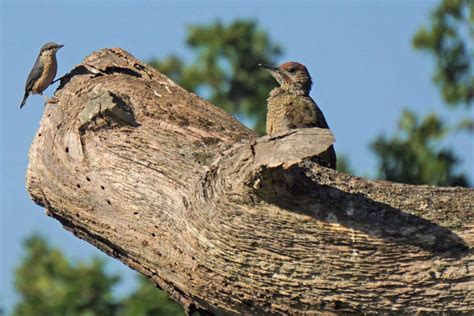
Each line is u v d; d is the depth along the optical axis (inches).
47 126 527.5
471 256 418.6
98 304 861.8
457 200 433.4
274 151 398.3
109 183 490.3
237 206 422.6
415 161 945.5
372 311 423.5
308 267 422.6
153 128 495.8
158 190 473.1
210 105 521.3
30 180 525.3
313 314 430.9
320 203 424.5
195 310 481.7
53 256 877.2
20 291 871.1
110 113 501.0
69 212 505.0
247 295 437.4
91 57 556.7
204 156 472.1
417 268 418.3
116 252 504.1
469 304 416.8
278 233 422.6
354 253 420.2
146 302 842.8
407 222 424.2
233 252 429.4
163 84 536.4
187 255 451.2
